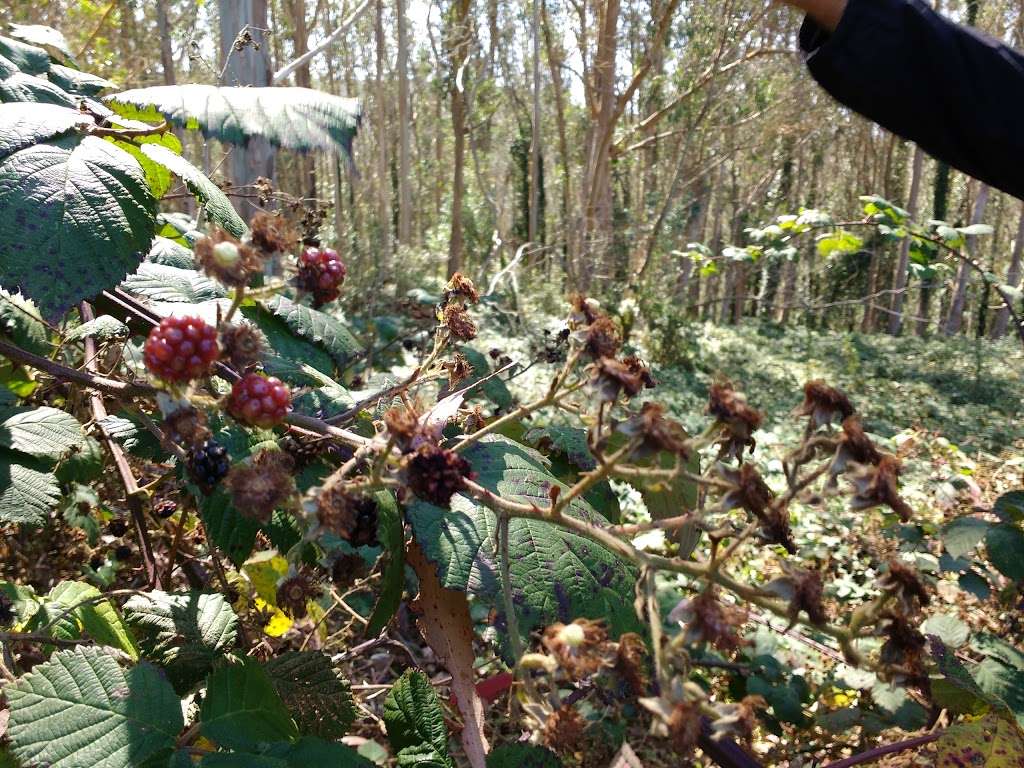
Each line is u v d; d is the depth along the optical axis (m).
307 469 1.02
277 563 1.53
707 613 0.65
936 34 1.00
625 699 0.90
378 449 0.77
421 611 1.03
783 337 25.03
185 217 1.77
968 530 1.84
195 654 1.16
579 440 1.49
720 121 21.59
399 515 0.99
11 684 0.89
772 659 2.18
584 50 17.86
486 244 24.67
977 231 2.96
